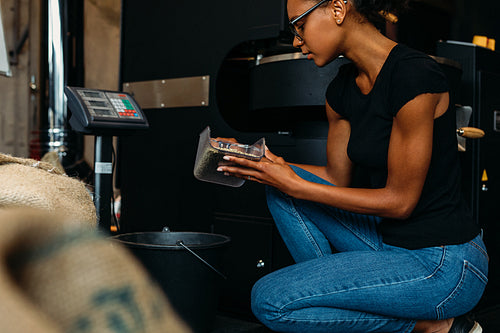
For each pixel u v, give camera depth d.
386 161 1.36
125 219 2.76
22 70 3.64
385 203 1.27
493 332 2.04
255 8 2.25
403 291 1.25
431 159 1.30
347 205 1.30
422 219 1.30
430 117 1.22
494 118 2.49
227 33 2.36
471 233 1.29
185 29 2.53
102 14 3.62
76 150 3.29
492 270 2.46
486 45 3.12
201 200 2.39
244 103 2.54
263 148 1.39
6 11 3.57
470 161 2.39
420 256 1.28
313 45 1.36
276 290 1.32
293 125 2.38
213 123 2.39
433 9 3.13
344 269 1.30
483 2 3.62
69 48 3.24
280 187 1.36
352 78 1.49
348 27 1.33
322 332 1.32
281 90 2.08
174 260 1.66
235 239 2.18
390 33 2.65
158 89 2.62
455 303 1.27
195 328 1.70
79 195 1.09
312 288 1.29
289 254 2.03
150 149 2.65
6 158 1.08
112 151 1.91
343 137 1.58
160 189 2.59
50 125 3.22
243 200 2.20
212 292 1.76
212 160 1.37
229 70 2.46
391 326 1.34
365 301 1.27
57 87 3.22
